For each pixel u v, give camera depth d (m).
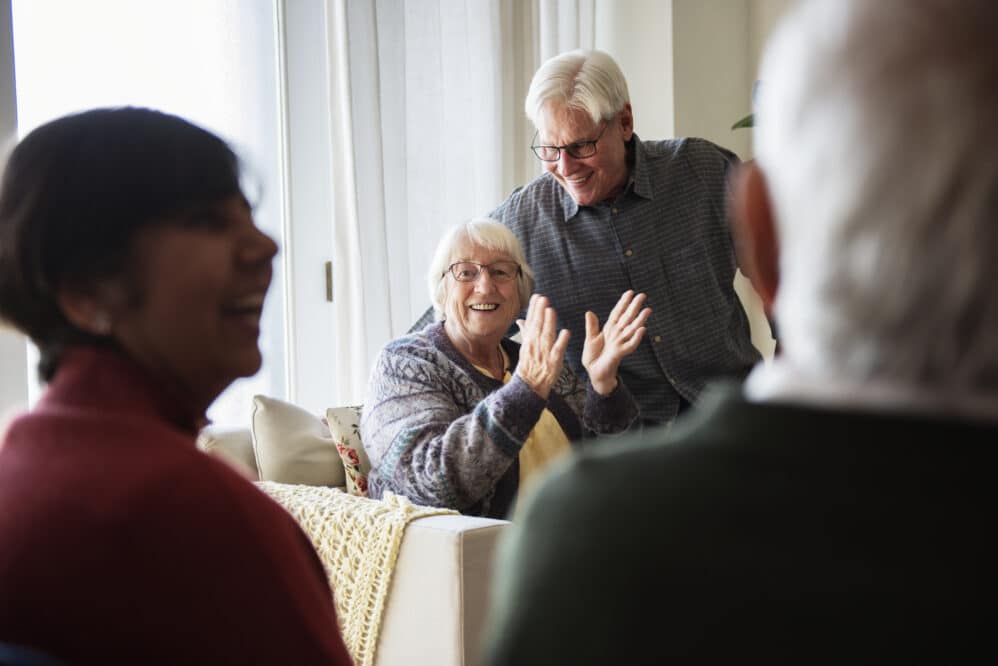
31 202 0.80
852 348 0.55
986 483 0.53
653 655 0.54
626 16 4.14
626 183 2.71
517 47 3.84
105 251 0.81
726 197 2.79
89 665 0.69
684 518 0.56
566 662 0.55
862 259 0.54
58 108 2.90
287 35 3.43
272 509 0.81
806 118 0.56
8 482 0.74
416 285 3.60
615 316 2.48
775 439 0.56
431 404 2.42
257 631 0.74
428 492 2.31
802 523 0.54
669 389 2.74
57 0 2.89
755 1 4.38
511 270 2.56
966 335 0.53
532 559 0.58
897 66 0.54
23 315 0.83
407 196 3.55
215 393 0.87
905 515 0.53
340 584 2.21
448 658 2.06
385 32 3.49
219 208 0.85
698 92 4.16
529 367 2.30
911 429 0.53
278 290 3.45
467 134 3.70
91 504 0.71
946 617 0.51
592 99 2.55
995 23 0.53
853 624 0.52
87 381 0.80
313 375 3.54
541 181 2.82
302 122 3.50
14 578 0.69
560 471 0.62
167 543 0.72
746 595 0.54
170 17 3.14
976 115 0.52
